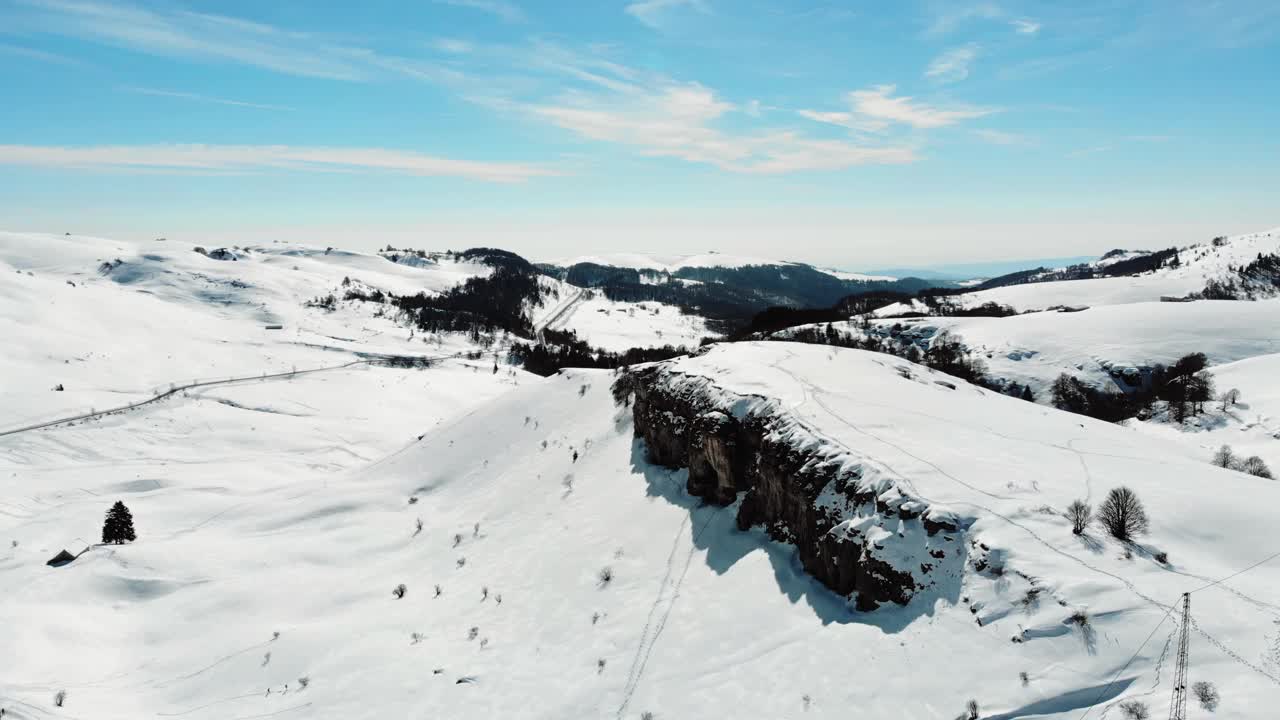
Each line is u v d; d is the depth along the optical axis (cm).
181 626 4703
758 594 3475
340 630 4381
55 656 4288
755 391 4719
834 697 2616
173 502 8169
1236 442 8144
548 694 3297
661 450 5331
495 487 6406
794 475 3725
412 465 7656
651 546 4347
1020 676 2331
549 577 4422
